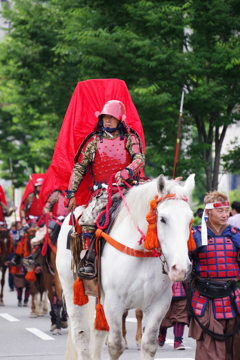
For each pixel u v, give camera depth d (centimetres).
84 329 1661
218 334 1448
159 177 1291
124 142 1536
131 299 1405
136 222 1391
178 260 1216
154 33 3650
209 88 3519
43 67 4884
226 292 1470
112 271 1414
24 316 3253
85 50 3728
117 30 3612
